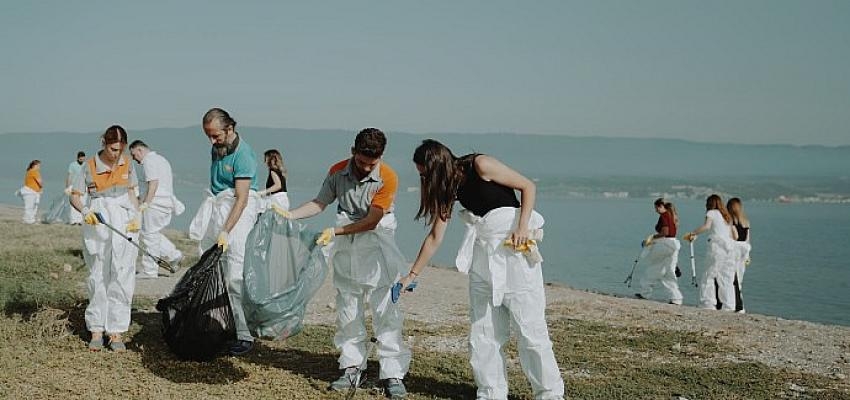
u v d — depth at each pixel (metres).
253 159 7.61
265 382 6.90
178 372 7.09
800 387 7.57
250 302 7.07
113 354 7.52
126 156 7.71
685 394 7.16
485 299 6.25
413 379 7.24
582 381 7.49
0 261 13.02
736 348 9.28
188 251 16.95
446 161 6.12
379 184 6.63
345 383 6.76
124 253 7.59
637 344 9.32
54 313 8.48
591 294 14.19
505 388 6.33
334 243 6.87
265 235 7.16
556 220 103.31
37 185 23.52
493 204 6.15
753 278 34.84
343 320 6.85
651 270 16.53
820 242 67.25
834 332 10.50
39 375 6.81
